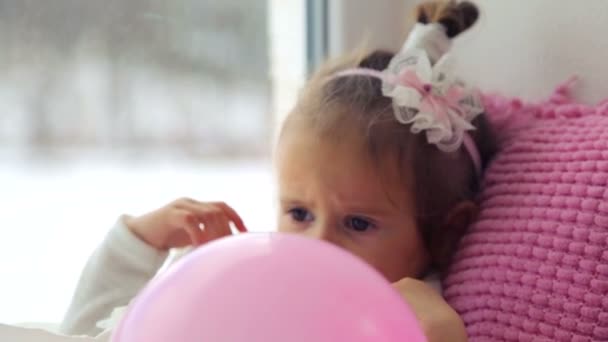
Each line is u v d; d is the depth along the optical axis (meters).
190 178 1.62
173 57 1.56
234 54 1.54
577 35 0.97
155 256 1.09
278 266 0.58
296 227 0.99
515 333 0.84
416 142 0.97
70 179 1.64
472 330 0.87
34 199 1.59
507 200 0.90
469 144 0.99
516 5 1.07
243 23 1.51
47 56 1.54
